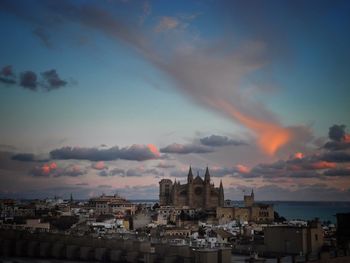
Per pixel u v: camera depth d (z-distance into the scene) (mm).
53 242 190000
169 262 141250
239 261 143125
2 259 180500
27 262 171250
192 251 141375
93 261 168250
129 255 156000
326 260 142500
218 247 153125
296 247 154250
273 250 159750
